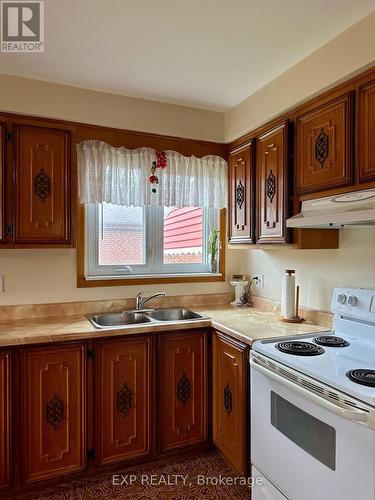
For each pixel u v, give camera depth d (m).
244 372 2.00
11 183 2.13
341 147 1.76
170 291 2.84
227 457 2.18
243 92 2.43
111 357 2.14
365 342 1.84
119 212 2.74
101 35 1.78
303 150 2.01
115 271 2.72
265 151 2.32
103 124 2.42
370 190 1.61
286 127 2.12
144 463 2.26
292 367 1.56
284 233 2.12
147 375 2.23
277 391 1.64
